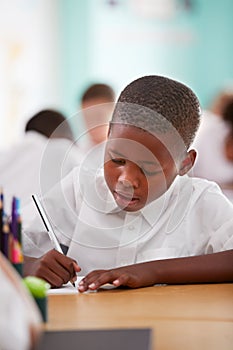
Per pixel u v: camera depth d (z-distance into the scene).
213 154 4.44
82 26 6.12
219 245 1.62
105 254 1.60
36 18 6.07
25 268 1.46
